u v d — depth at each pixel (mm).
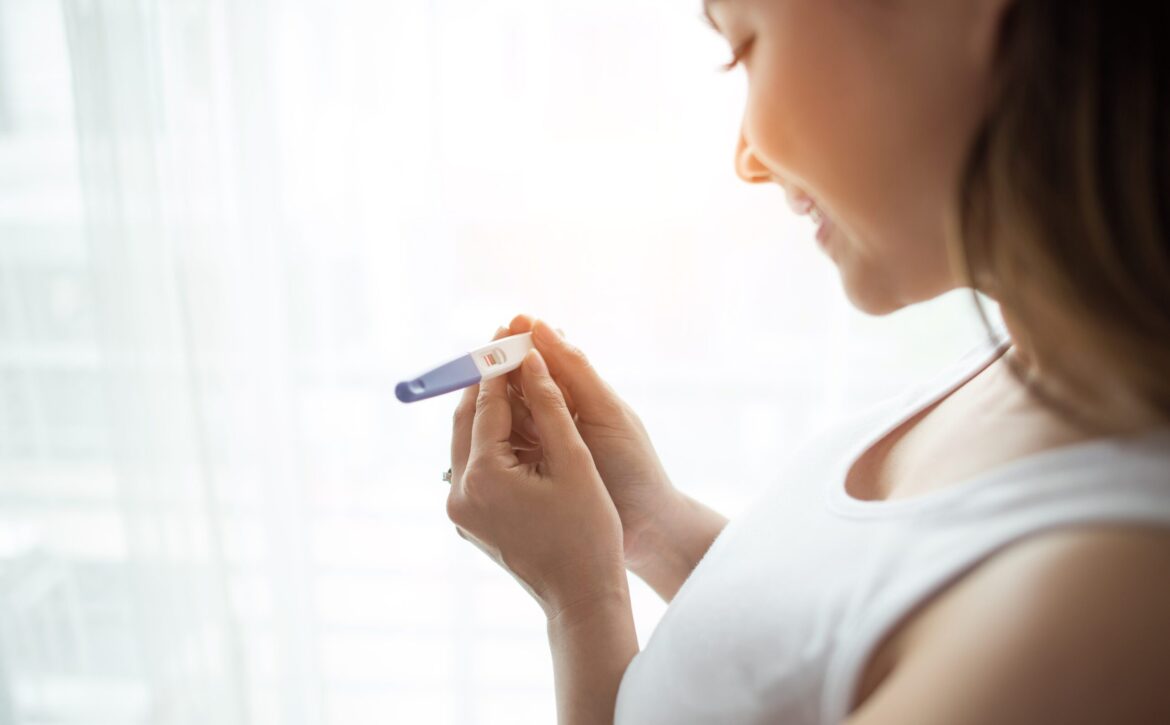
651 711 365
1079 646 204
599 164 998
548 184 1008
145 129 999
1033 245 252
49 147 1084
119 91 989
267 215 1021
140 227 1032
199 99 996
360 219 1033
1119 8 235
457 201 1019
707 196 996
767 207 995
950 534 263
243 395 1087
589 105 985
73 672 1239
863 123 303
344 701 1176
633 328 1037
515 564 456
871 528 310
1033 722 202
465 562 1122
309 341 1069
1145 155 236
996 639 214
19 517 1201
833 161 316
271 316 1062
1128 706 198
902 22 287
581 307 1036
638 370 1047
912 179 307
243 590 1140
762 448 1058
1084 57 240
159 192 1023
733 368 1040
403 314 1056
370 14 987
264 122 995
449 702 1170
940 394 399
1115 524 219
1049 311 258
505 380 504
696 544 556
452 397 1102
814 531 345
